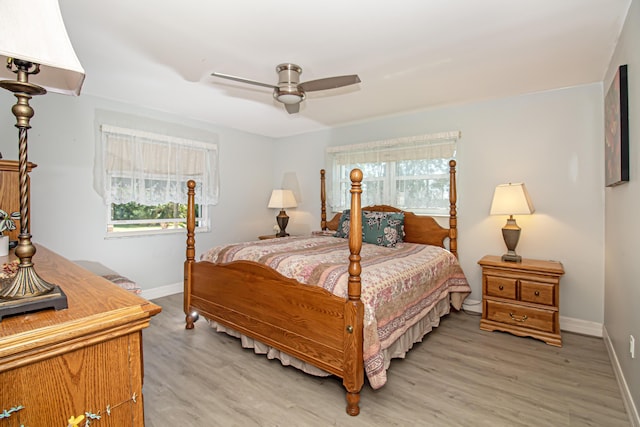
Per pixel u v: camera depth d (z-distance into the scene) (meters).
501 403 1.89
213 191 4.34
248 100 3.36
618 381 2.06
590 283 2.85
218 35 2.03
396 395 1.97
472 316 3.33
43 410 0.66
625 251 1.98
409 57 2.34
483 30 1.98
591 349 2.57
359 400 1.88
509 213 2.88
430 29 1.97
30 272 0.77
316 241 3.35
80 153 3.19
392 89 3.00
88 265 3.28
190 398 1.94
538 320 2.72
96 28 1.95
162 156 3.78
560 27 1.95
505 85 2.90
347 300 1.85
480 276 3.40
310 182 4.82
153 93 3.16
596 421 1.74
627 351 1.89
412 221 3.73
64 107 3.09
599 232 2.81
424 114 3.74
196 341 2.72
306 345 2.06
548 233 3.03
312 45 2.16
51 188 3.04
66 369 0.69
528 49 2.22
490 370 2.26
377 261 2.57
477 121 3.39
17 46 0.68
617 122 1.98
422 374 2.21
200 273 2.87
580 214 2.89
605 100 2.52
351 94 3.14
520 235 3.16
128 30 1.97
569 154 2.94
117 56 2.33
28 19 0.71
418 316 2.49
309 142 4.81
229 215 4.59
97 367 0.73
